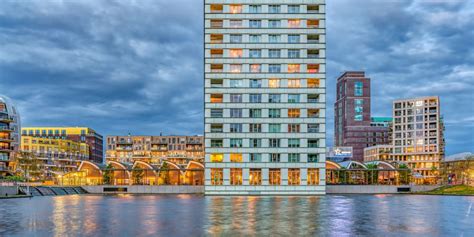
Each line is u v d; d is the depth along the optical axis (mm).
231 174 104125
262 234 31094
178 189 119000
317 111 105250
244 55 106062
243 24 106500
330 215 46062
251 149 104438
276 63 105938
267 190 103625
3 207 60594
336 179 136625
